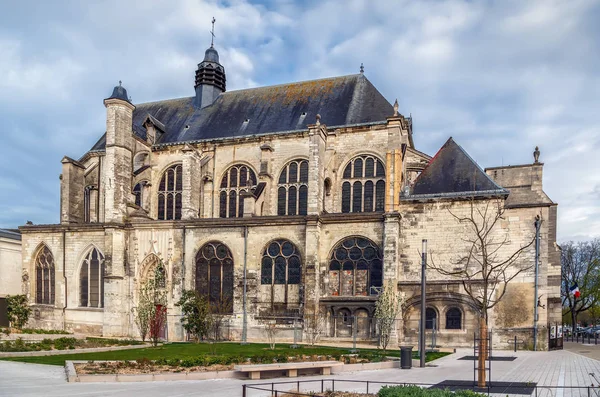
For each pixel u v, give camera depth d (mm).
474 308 38312
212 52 61656
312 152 42938
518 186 43438
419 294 39375
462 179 41781
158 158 54344
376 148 46594
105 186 47344
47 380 21016
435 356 32219
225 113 57000
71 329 47625
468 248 39625
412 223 41312
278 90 56781
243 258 43312
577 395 17812
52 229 49531
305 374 24344
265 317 41875
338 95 52500
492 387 19328
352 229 41125
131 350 33469
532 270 38094
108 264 46031
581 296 71750
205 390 19062
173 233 45531
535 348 37250
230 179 51625
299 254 42000
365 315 39500
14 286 58156
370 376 23312
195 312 40281
